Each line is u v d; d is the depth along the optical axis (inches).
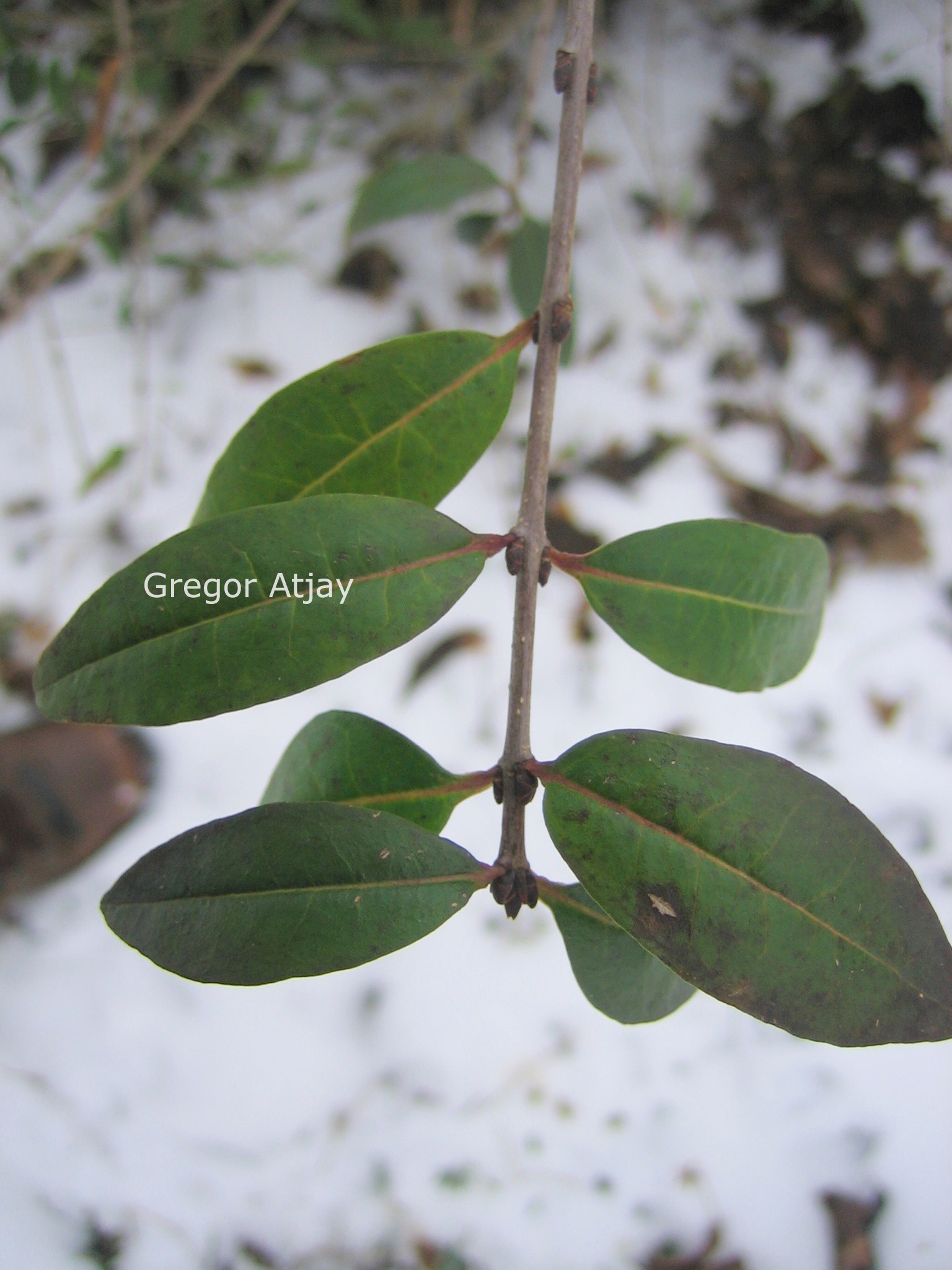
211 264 11.0
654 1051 10.4
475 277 11.4
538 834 10.5
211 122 10.5
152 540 10.9
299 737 5.1
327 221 11.5
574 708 10.8
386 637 4.1
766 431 11.4
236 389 11.2
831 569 11.3
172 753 10.4
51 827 9.5
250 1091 10.2
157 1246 9.9
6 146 10.8
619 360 11.5
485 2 11.0
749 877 3.9
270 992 10.4
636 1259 10.0
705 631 4.8
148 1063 10.2
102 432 11.0
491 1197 10.2
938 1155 10.1
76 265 11.1
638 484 11.2
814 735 11.0
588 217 11.6
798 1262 9.9
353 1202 10.1
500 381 4.7
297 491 4.7
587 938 4.8
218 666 3.9
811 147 11.4
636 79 11.4
